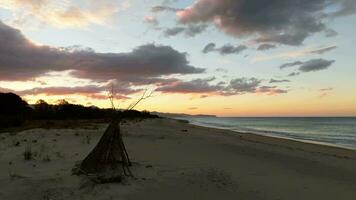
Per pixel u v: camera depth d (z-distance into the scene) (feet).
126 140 57.41
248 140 81.10
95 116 169.68
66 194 22.75
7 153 36.63
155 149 45.57
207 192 25.00
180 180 26.91
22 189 23.53
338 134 147.02
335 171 39.75
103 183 24.36
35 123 98.89
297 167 40.60
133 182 25.23
